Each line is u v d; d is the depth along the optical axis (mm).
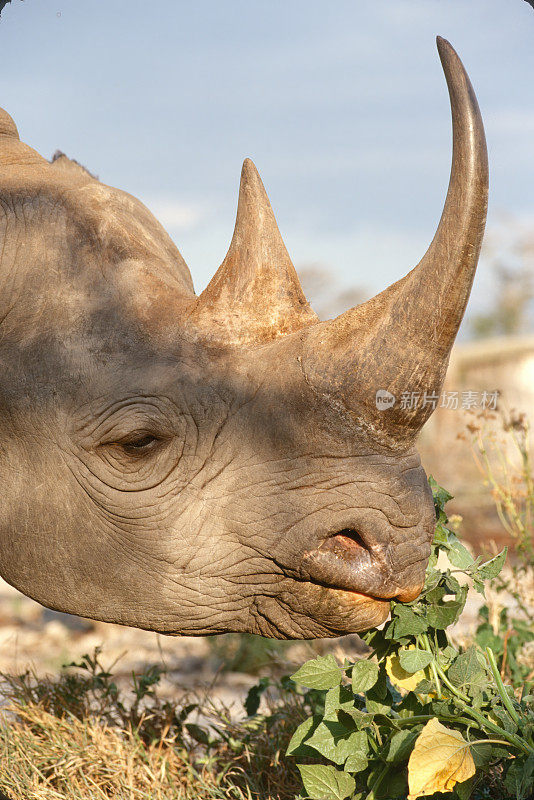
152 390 11398
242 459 11062
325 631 11469
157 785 14000
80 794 13977
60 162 14547
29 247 12547
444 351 9953
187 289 12453
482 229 9586
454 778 10492
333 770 11445
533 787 11094
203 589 11547
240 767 14422
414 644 11805
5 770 14367
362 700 12734
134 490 11594
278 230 11469
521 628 17359
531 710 11656
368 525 10547
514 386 47375
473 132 9469
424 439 39625
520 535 19031
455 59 9555
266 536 10969
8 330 12227
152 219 13875
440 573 11453
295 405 10656
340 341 10453
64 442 11867
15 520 12297
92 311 11992
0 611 29344
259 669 22656
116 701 16625
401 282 10312
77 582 12133
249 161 11469
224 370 11172
